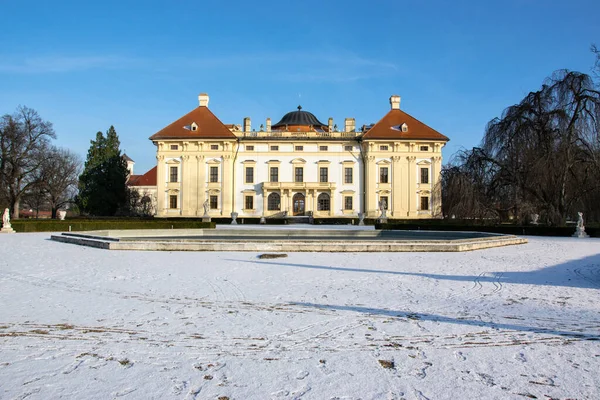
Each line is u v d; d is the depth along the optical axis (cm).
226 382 573
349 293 1146
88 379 579
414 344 731
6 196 5725
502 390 555
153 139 6775
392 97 7250
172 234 3525
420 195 6712
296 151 6900
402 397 535
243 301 1045
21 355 666
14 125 5519
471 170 3909
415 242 2284
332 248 2223
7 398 523
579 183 3431
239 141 6888
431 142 6712
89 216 6688
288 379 584
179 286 1232
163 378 584
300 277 1395
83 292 1148
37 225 4094
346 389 555
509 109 3812
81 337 755
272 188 6744
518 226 3681
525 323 862
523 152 3575
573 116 3456
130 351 686
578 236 3403
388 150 6750
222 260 1828
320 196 6869
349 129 7381
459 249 2283
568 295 1140
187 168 6756
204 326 825
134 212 8256
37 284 1262
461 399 530
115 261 1783
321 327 825
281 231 3575
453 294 1145
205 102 7281
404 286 1255
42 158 5831
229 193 6731
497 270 1599
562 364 645
